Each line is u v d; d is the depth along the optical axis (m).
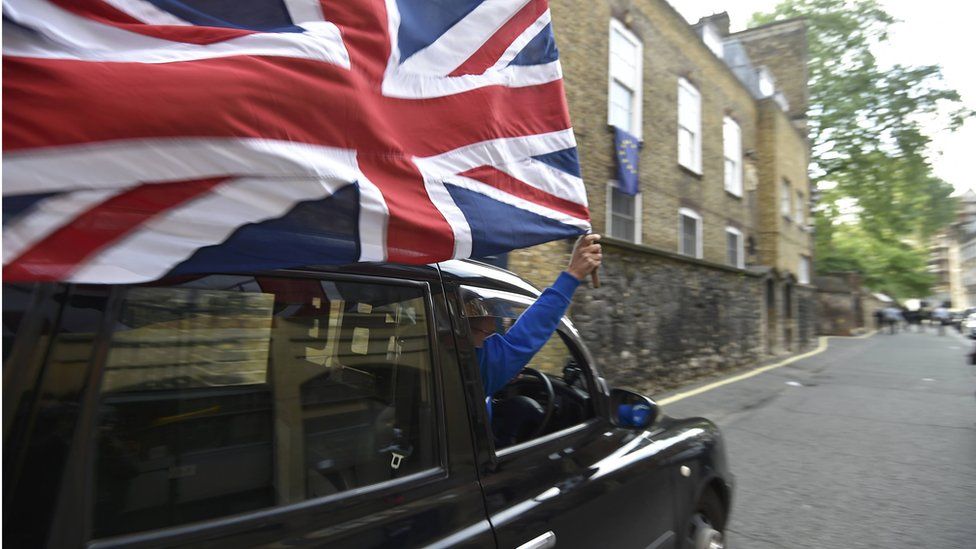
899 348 20.64
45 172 0.76
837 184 28.06
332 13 1.17
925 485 4.68
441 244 1.28
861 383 10.68
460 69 1.45
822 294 30.72
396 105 1.27
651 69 10.62
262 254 1.00
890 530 3.78
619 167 9.17
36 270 0.76
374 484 1.33
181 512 1.04
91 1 0.85
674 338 9.77
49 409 0.89
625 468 2.00
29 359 0.88
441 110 1.37
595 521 1.79
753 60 22.14
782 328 17.23
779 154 17.06
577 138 8.39
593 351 7.39
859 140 25.39
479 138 1.45
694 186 12.45
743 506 4.21
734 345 12.66
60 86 0.77
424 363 1.51
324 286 1.32
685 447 2.43
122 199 0.83
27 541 0.85
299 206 1.02
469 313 1.73
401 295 1.50
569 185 1.70
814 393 9.38
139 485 1.00
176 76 0.87
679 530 2.31
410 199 1.23
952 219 40.75
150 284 1.04
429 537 1.33
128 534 0.97
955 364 14.33
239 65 0.95
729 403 8.27
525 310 2.04
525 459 1.71
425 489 1.40
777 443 6.02
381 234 1.16
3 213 0.74
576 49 8.40
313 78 1.05
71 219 0.78
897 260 41.19
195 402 1.09
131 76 0.83
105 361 0.97
